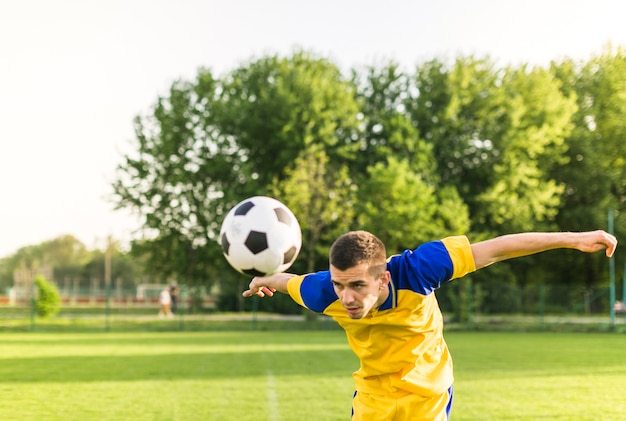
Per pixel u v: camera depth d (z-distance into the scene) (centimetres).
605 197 4325
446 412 427
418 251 400
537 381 1112
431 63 4041
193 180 3844
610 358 1548
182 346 1927
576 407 848
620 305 3184
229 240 564
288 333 2670
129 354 1661
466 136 3847
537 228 3941
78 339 2275
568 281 4466
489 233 3909
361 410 426
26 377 1179
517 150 3969
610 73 4578
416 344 409
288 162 3712
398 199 3180
